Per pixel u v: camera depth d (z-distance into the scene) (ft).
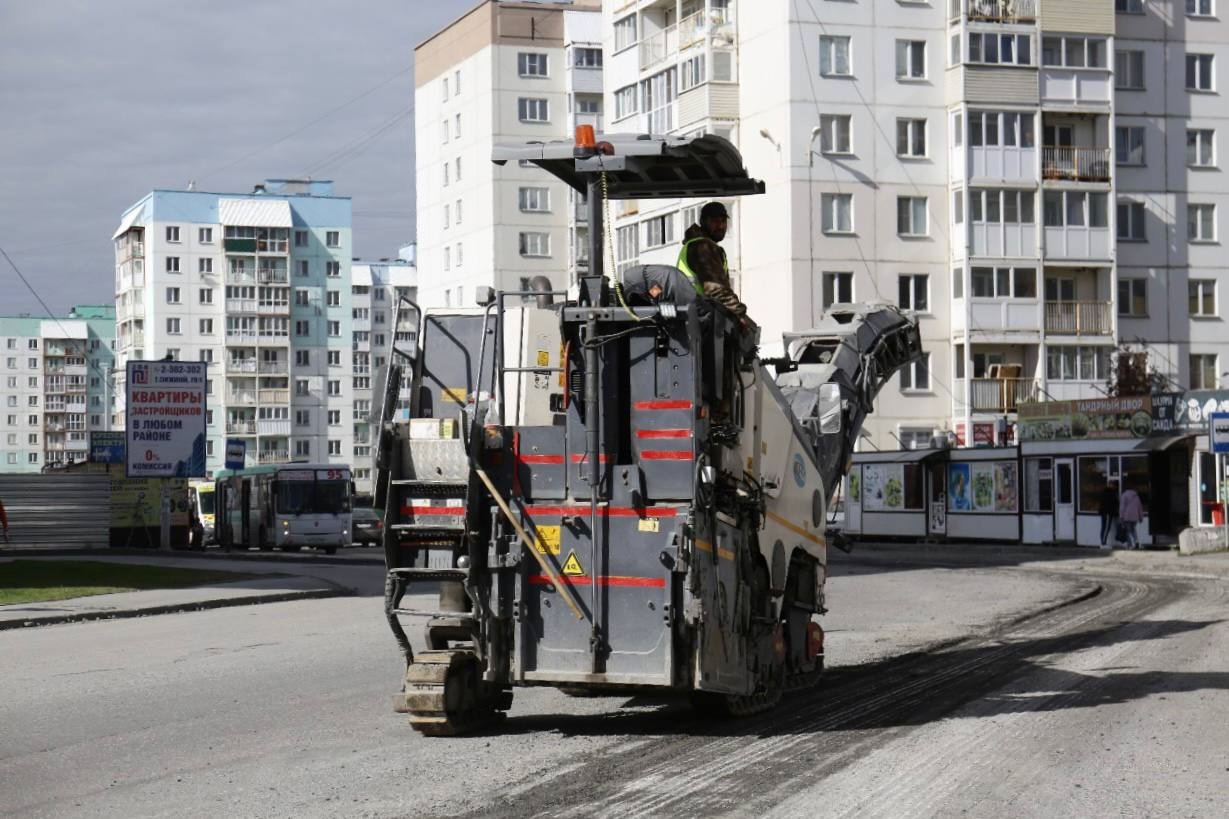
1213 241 235.61
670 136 39.73
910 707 43.29
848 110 218.59
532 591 37.09
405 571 37.47
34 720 42.78
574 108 314.14
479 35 316.60
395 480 37.86
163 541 188.75
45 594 95.20
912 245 220.84
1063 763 33.78
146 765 34.88
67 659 60.44
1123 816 28.22
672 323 36.29
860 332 57.62
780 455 43.73
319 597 97.96
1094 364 225.35
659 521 36.04
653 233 234.17
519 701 45.27
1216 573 119.44
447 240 330.75
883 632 68.28
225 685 50.39
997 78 219.82
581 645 36.55
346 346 495.82
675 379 36.27
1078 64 224.94
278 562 154.71
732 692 38.34
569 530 36.76
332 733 39.32
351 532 219.41
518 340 39.70
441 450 37.60
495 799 29.86
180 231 474.90
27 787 32.35
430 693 37.58
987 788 30.78
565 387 36.96
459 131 325.21
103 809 29.76
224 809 29.45
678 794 30.12
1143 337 231.91
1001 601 87.10
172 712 44.01
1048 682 48.67
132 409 183.42
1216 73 236.43
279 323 483.92
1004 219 220.84
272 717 42.55
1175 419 160.04
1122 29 232.32
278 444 488.02
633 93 249.55
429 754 35.65
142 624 78.89
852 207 218.59
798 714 42.14
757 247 223.51
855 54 219.00
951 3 220.43
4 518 185.47
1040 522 172.96
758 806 28.89
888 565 138.62
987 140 220.23
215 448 477.77
